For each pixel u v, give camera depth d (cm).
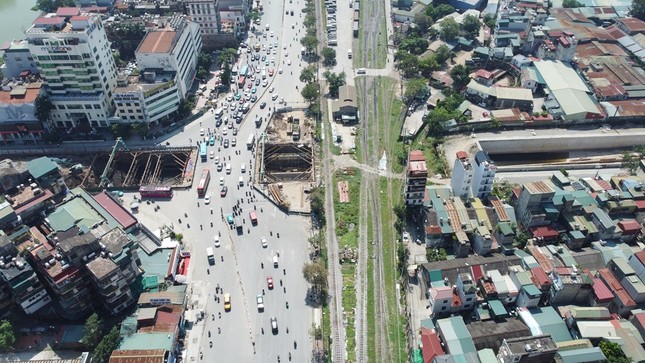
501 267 17850
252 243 19900
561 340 15875
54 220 18000
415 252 19388
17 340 16562
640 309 16538
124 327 16062
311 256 19400
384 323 17062
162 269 18388
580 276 17000
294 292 18075
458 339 15588
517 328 16025
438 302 16650
